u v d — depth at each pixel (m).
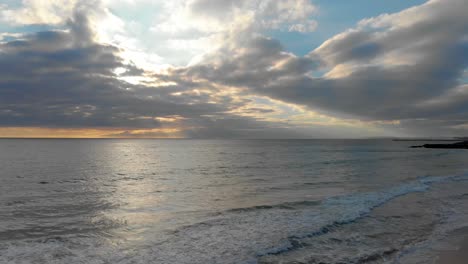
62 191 18.06
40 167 32.34
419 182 20.77
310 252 8.09
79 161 40.75
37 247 8.44
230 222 10.88
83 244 8.70
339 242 8.89
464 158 47.88
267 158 47.97
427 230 10.08
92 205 14.09
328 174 26.05
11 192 17.70
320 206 13.39
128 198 15.75
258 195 16.38
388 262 7.50
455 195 16.08
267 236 9.29
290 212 12.32
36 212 12.73
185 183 21.20
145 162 40.25
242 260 7.50
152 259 7.56
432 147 95.75
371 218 11.49
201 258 7.61
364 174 25.89
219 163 38.59
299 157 49.88
